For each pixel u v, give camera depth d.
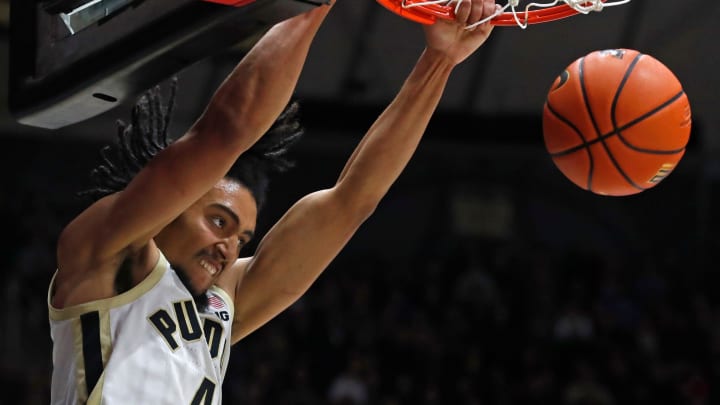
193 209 2.10
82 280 1.92
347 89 10.23
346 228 2.35
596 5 2.09
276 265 2.36
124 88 1.82
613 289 10.06
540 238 12.12
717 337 9.37
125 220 1.85
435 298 9.82
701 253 11.82
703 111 10.41
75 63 1.83
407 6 2.08
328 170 11.63
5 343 9.32
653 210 12.12
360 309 9.40
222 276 2.35
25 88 1.97
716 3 9.59
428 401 8.40
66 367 1.92
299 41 1.86
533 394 8.59
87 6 1.86
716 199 11.91
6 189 10.91
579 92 2.19
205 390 2.02
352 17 9.71
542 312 9.74
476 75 10.34
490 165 12.16
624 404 8.59
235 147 1.84
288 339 8.89
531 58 10.14
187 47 1.67
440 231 12.05
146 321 1.96
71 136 11.01
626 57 2.20
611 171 2.20
